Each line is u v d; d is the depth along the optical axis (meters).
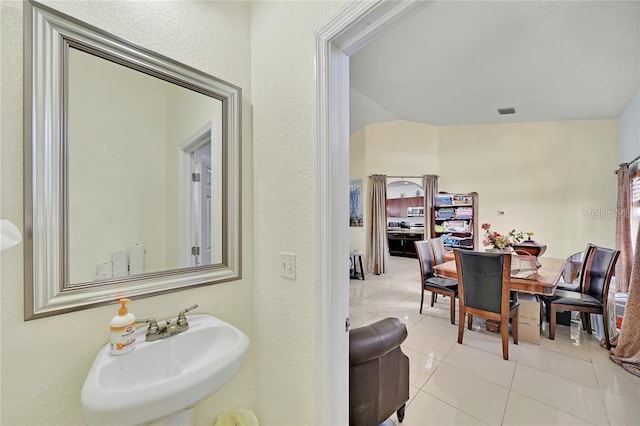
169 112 1.22
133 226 1.12
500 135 5.77
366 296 4.36
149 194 1.17
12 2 0.85
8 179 0.83
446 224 6.12
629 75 3.33
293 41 1.24
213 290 1.32
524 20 2.31
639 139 3.83
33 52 0.87
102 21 1.02
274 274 1.33
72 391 0.94
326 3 1.08
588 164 5.08
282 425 1.29
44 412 0.88
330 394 1.07
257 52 1.45
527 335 2.70
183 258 1.25
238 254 1.41
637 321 2.25
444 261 3.97
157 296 1.15
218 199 1.36
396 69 3.18
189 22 1.27
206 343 1.14
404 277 5.74
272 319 1.34
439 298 4.25
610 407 1.77
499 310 2.42
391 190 10.15
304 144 1.18
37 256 0.87
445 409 1.77
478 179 5.95
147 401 0.75
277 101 1.33
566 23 2.36
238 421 1.29
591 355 2.43
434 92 3.92
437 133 6.39
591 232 5.03
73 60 0.96
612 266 2.56
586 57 2.90
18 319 0.84
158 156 1.20
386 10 0.92
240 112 1.43
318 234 1.09
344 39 1.07
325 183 1.08
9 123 0.84
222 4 1.39
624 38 2.55
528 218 5.50
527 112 4.79
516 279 2.54
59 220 0.92
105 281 1.03
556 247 5.26
